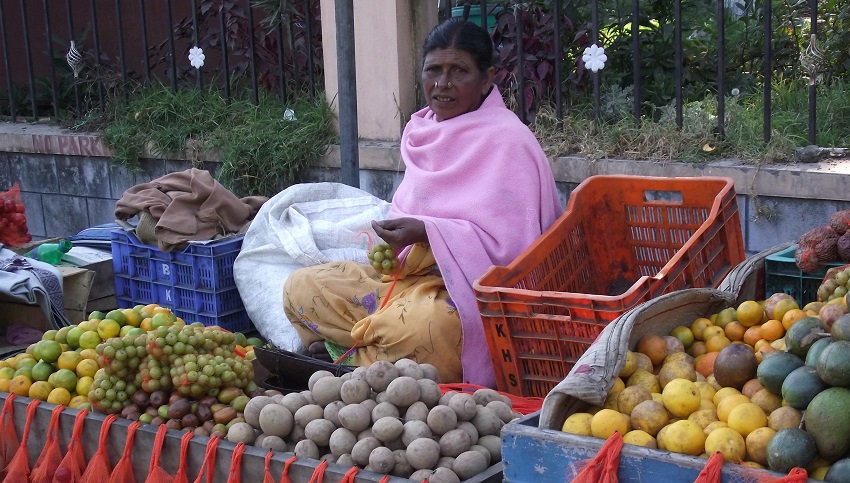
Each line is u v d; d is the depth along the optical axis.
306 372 3.56
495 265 3.84
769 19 4.67
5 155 7.11
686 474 2.25
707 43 6.14
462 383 3.70
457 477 2.71
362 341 3.88
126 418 3.20
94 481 3.16
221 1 6.45
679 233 4.14
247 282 4.54
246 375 3.29
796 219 4.50
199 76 6.50
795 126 5.07
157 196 4.80
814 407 2.29
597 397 2.56
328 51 5.84
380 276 4.15
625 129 5.08
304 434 2.97
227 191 4.82
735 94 5.58
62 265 4.86
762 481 2.17
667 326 3.11
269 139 5.84
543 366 3.45
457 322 3.76
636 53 5.09
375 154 5.61
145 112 6.46
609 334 2.73
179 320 3.64
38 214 7.10
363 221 4.50
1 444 3.43
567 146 5.20
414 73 5.73
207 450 2.94
